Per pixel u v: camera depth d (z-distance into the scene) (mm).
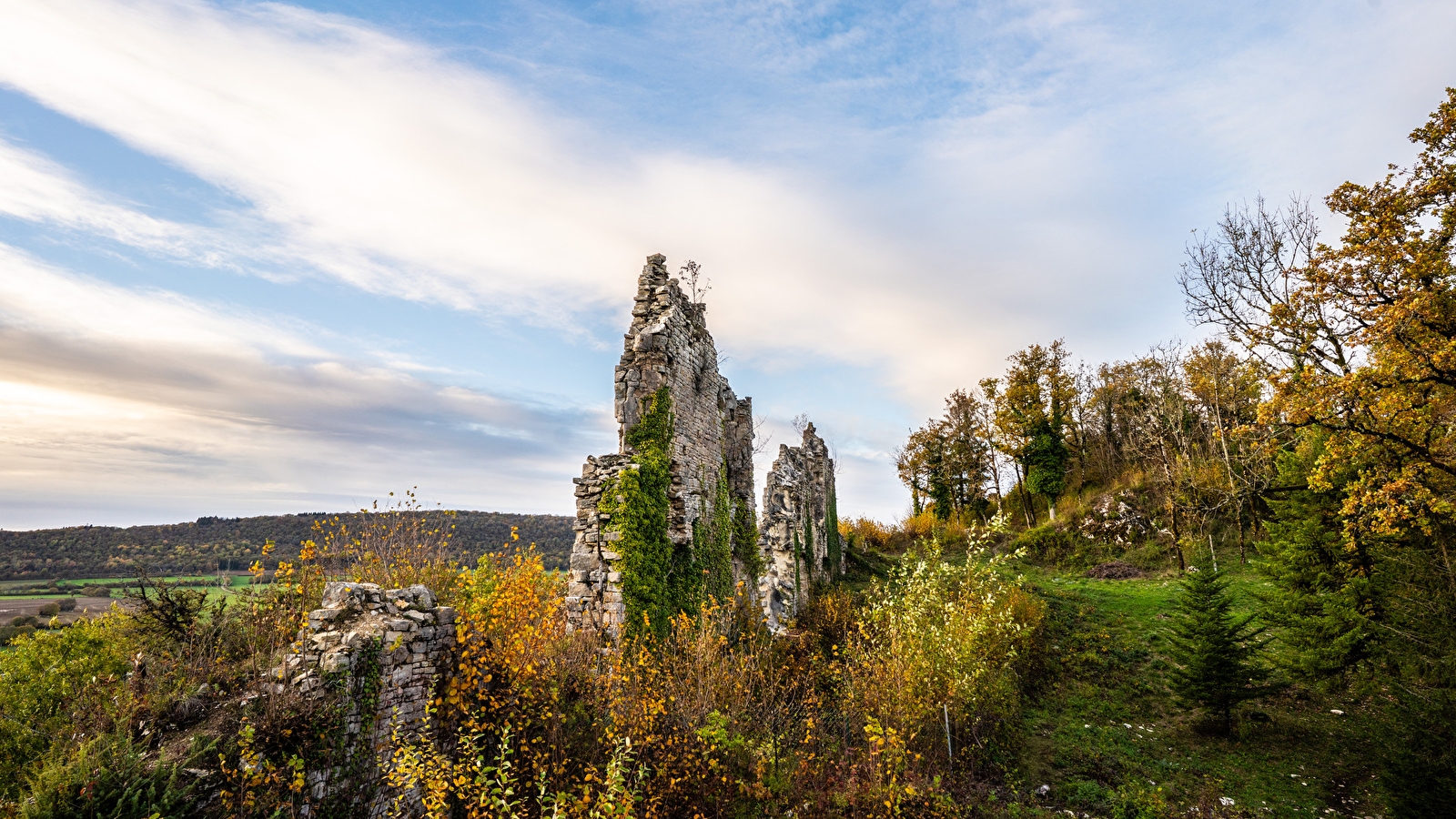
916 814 10453
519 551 11609
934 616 14758
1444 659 11164
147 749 6777
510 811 7473
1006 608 17938
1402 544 13836
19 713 8047
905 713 12500
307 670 7699
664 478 14484
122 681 8570
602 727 9562
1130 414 43250
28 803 5793
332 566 10914
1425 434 12047
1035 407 42562
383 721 8039
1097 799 12523
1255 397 32844
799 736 12234
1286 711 16234
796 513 24875
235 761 6734
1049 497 41812
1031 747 14750
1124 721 16375
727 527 18438
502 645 9586
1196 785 13055
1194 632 15570
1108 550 34375
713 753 10094
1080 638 22109
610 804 7355
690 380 16484
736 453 20719
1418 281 12188
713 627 13133
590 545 13453
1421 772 9680
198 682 8000
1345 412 13016
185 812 6242
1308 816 11812
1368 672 14758
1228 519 30938
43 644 9812
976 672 13602
